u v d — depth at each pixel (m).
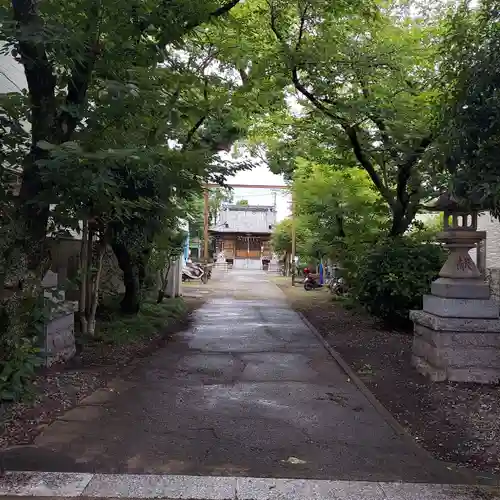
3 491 3.94
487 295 7.08
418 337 7.94
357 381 7.40
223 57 9.37
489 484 4.25
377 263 10.91
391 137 11.04
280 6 9.78
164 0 5.91
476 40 5.68
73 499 3.86
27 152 6.42
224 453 4.75
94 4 5.61
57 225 6.21
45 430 5.20
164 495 3.94
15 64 9.09
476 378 6.92
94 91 6.49
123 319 11.46
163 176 6.54
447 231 7.49
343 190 15.26
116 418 5.64
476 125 4.78
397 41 10.52
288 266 39.16
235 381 7.38
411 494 4.01
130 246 9.28
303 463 4.57
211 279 34.06
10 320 5.32
